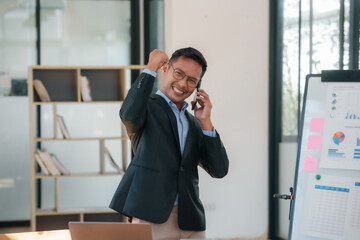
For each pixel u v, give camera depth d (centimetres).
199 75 215
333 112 188
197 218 215
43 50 600
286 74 449
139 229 165
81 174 479
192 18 453
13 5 593
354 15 361
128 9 608
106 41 607
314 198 186
